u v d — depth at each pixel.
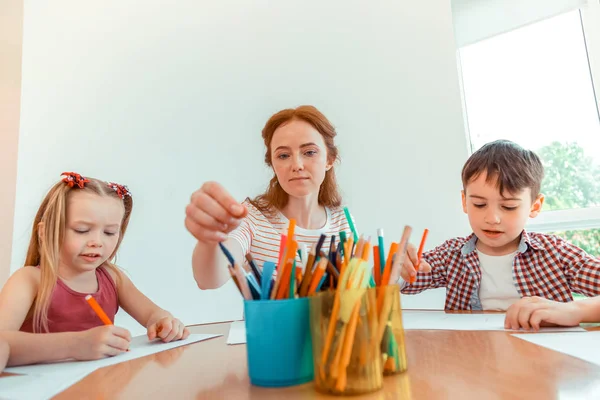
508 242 0.95
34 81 1.43
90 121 1.51
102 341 0.52
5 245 1.32
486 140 1.70
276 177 0.99
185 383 0.38
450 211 1.55
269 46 1.76
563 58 1.56
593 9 1.48
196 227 0.50
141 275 1.50
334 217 1.04
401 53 1.69
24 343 0.51
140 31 1.64
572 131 1.53
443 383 0.32
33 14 1.46
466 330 0.56
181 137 1.62
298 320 0.36
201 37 1.71
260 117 1.72
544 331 0.52
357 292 0.32
